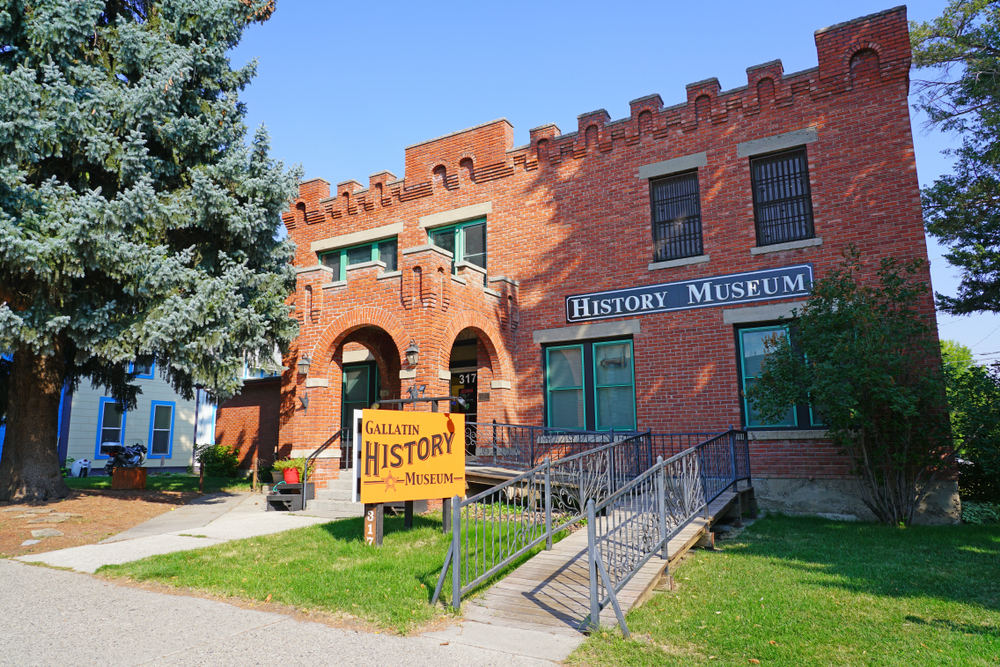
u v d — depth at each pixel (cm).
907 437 1030
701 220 1365
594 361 1447
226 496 1535
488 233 1595
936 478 1086
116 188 1277
